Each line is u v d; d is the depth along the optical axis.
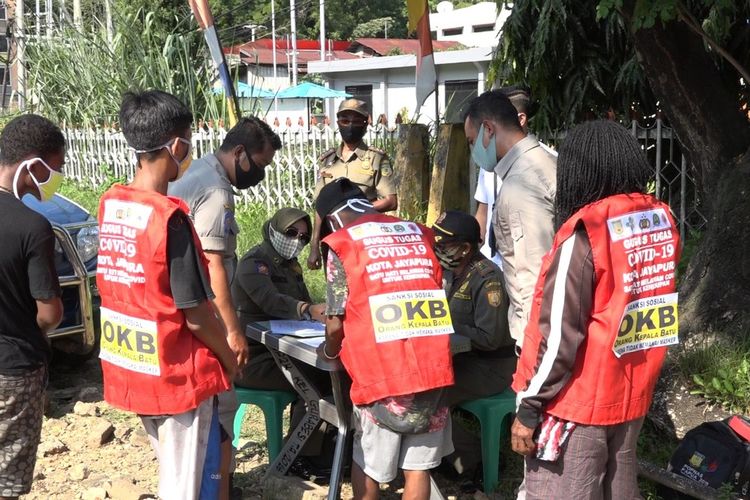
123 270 2.91
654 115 7.38
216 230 3.49
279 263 4.46
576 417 2.65
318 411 3.95
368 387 3.26
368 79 26.61
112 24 14.30
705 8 6.36
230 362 3.08
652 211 2.72
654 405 4.54
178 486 2.95
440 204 7.80
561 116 7.45
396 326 3.25
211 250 3.48
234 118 10.38
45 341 3.25
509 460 4.38
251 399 4.27
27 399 3.19
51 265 3.16
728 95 5.13
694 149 5.17
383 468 3.34
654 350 2.73
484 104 3.69
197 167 3.59
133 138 2.96
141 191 2.91
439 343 3.31
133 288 2.89
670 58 5.04
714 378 4.41
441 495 3.73
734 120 5.08
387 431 3.32
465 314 4.12
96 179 13.87
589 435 2.67
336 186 3.49
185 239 2.87
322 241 3.34
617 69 7.24
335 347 3.44
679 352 4.70
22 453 3.22
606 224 2.62
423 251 3.40
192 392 2.94
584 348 2.65
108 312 3.01
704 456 3.69
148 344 2.89
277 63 37.47
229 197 3.57
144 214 2.86
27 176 3.17
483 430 4.07
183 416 2.97
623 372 2.67
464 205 7.94
